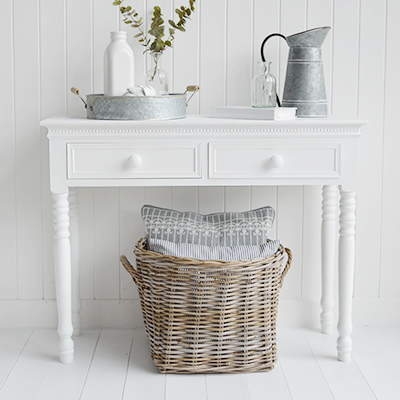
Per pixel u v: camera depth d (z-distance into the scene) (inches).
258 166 74.6
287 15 88.7
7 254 92.7
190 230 80.4
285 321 94.1
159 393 71.7
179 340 75.7
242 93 90.3
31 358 81.7
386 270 94.4
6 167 90.9
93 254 92.9
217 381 74.9
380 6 89.0
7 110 89.6
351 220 76.9
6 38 88.2
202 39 89.0
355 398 70.5
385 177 92.7
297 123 73.0
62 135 73.6
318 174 74.8
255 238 80.2
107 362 80.5
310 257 93.6
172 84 90.0
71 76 89.3
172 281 73.3
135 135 73.6
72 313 89.8
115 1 87.0
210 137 74.0
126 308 93.6
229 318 75.0
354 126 73.5
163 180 74.8
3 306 93.0
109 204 92.0
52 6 87.8
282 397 70.8
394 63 90.1
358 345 86.1
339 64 90.0
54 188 74.8
